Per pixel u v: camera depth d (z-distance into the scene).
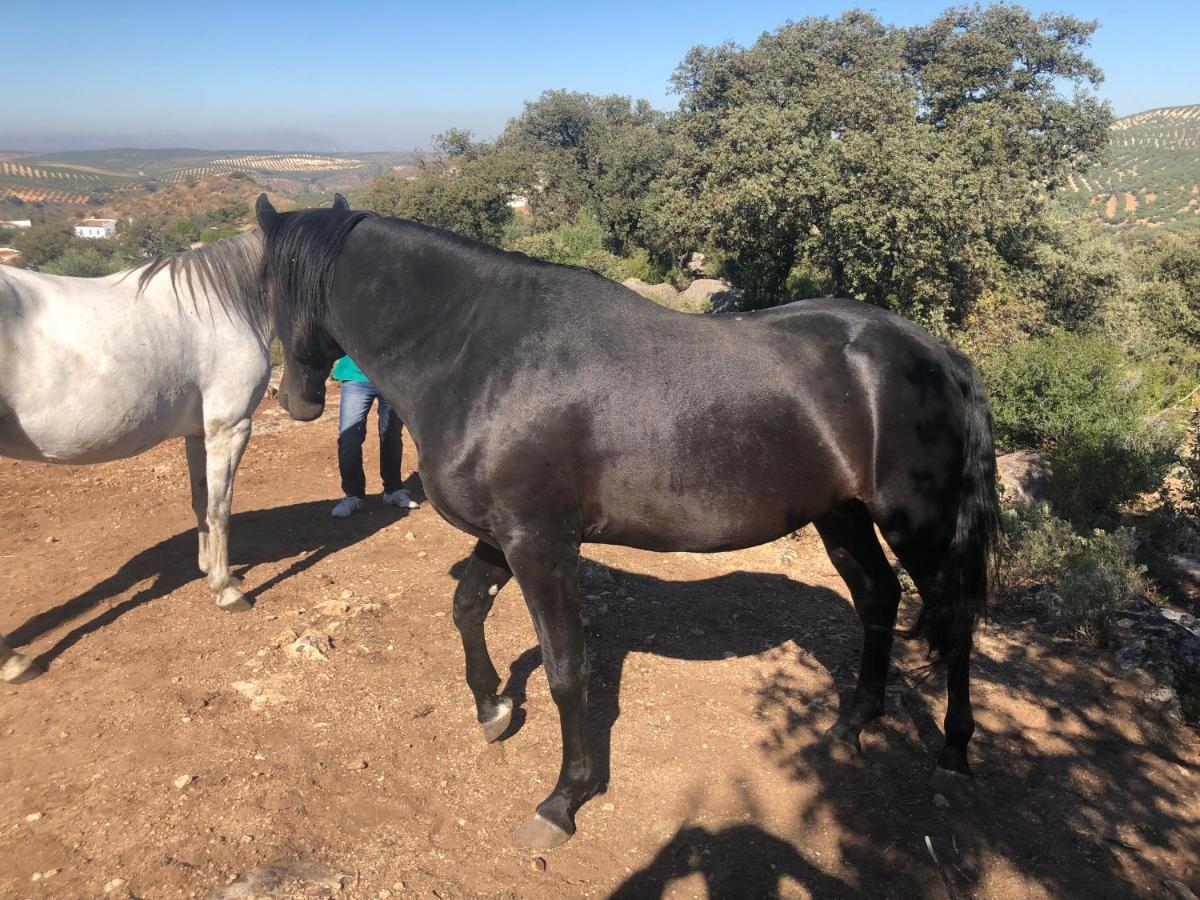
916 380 2.86
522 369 2.68
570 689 2.79
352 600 4.57
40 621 4.34
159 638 4.16
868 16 39.62
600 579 4.80
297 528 5.82
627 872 2.69
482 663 3.28
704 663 4.00
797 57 38.91
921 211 15.97
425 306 2.88
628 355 2.70
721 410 2.68
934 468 2.89
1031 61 31.41
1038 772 3.12
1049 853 2.72
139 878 2.56
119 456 4.05
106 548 5.35
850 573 3.27
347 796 3.00
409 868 2.66
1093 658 3.90
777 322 2.91
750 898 2.56
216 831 2.78
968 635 2.96
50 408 3.60
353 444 5.99
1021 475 6.59
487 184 48.91
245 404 4.42
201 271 4.19
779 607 4.61
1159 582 4.86
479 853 2.75
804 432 2.75
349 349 3.11
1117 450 6.21
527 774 3.18
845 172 17.28
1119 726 3.40
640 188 45.00
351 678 3.80
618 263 38.69
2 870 2.62
